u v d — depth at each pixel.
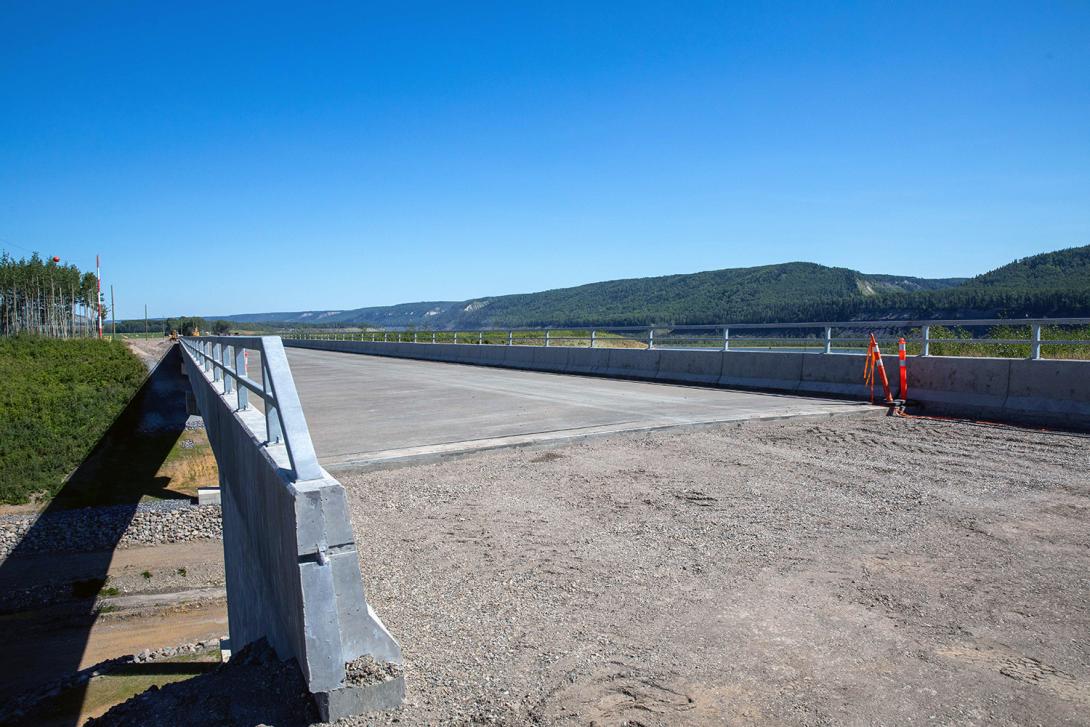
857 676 3.74
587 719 3.40
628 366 22.88
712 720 3.36
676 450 9.63
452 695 3.70
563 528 6.48
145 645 15.12
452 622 4.60
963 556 5.55
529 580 5.28
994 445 9.72
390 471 8.66
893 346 15.52
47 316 113.06
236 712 3.73
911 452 9.37
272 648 4.79
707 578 5.22
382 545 6.15
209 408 11.41
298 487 3.71
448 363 35.81
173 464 30.91
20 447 31.67
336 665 3.55
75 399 42.00
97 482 27.86
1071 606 4.59
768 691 3.61
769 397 15.42
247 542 6.69
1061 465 8.49
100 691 11.46
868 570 5.30
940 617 4.46
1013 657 3.93
